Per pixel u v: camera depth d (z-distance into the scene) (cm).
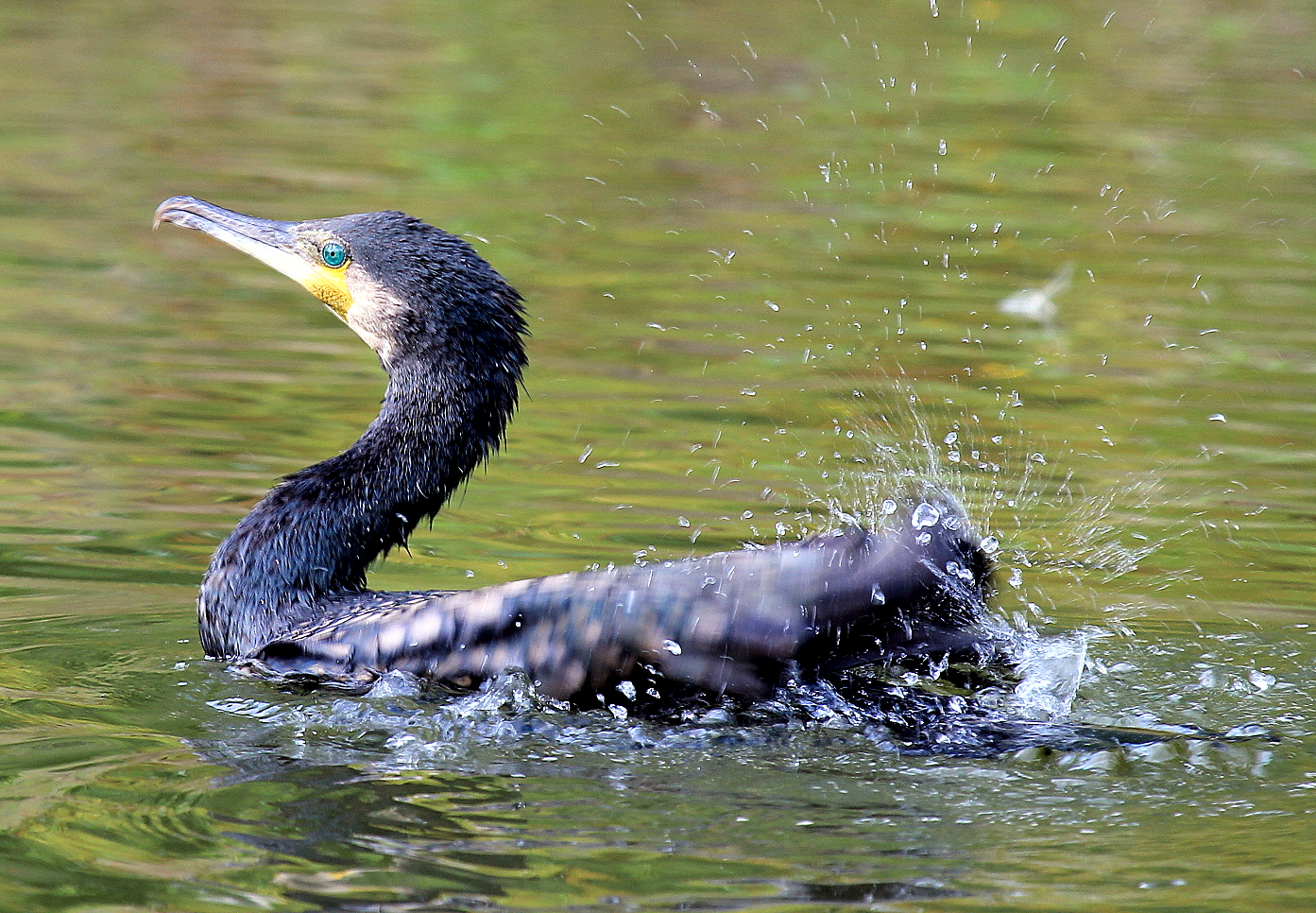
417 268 942
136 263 1680
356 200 1848
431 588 984
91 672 841
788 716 761
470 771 720
